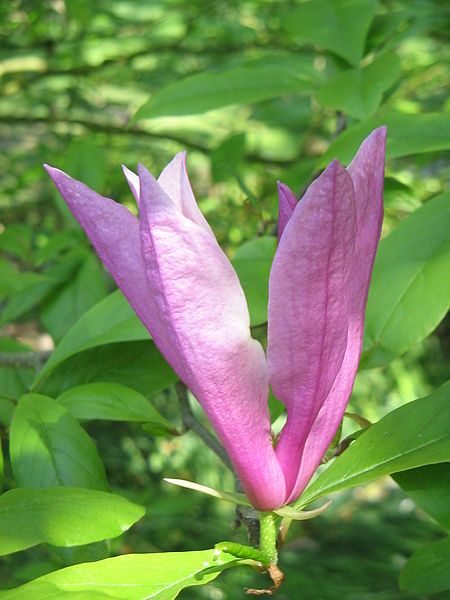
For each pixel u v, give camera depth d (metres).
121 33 0.77
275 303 0.19
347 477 0.22
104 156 0.46
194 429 0.31
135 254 0.20
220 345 0.19
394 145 0.29
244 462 0.21
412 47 0.65
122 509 0.22
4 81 0.73
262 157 0.63
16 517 0.21
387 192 0.37
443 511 0.23
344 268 0.19
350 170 0.20
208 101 0.35
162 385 0.31
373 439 0.23
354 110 0.32
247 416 0.20
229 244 0.61
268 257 0.31
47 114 0.78
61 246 0.44
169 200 0.18
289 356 0.20
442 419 0.23
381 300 0.27
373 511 1.02
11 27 0.69
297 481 0.21
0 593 0.18
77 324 0.29
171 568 0.20
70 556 0.25
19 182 0.67
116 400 0.29
